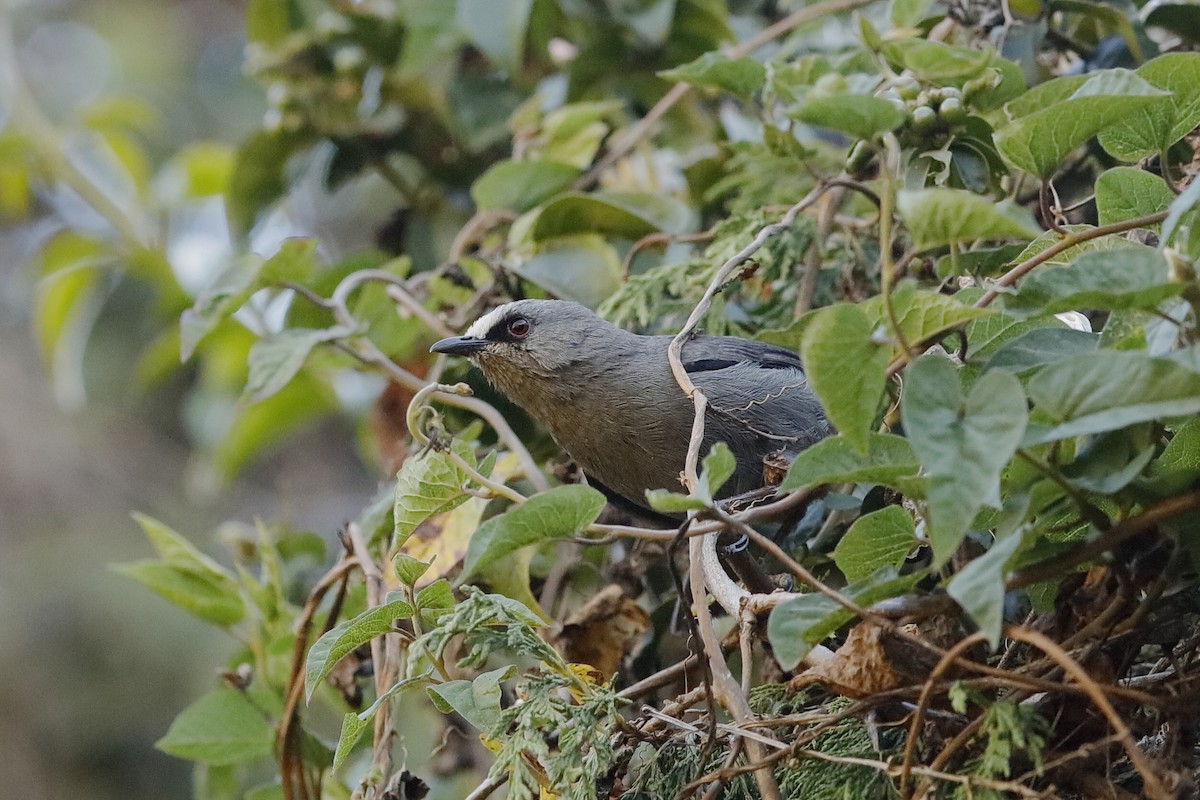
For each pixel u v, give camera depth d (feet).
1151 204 21.98
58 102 65.77
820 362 17.11
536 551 30.99
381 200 54.85
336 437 64.13
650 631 29.25
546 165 35.12
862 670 18.86
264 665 31.17
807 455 18.20
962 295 21.90
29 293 67.82
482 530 19.19
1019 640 18.26
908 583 18.01
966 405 16.62
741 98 29.25
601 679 22.79
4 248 67.97
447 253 40.83
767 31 34.96
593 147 36.63
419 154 41.27
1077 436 18.01
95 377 48.65
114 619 59.31
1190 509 17.20
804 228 31.32
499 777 20.51
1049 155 21.33
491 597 20.35
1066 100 20.15
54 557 60.90
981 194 24.73
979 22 30.42
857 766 19.90
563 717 19.75
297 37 40.40
